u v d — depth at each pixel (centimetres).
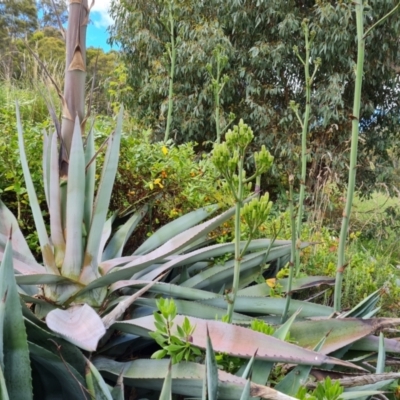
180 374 121
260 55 561
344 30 506
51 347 123
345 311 192
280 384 126
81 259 153
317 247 272
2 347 99
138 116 651
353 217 467
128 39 633
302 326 152
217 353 127
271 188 599
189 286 193
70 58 154
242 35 590
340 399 107
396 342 154
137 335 146
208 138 616
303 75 570
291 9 553
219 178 276
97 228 154
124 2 580
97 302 155
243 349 123
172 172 254
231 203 241
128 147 254
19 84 473
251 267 209
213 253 196
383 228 442
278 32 564
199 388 117
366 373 142
